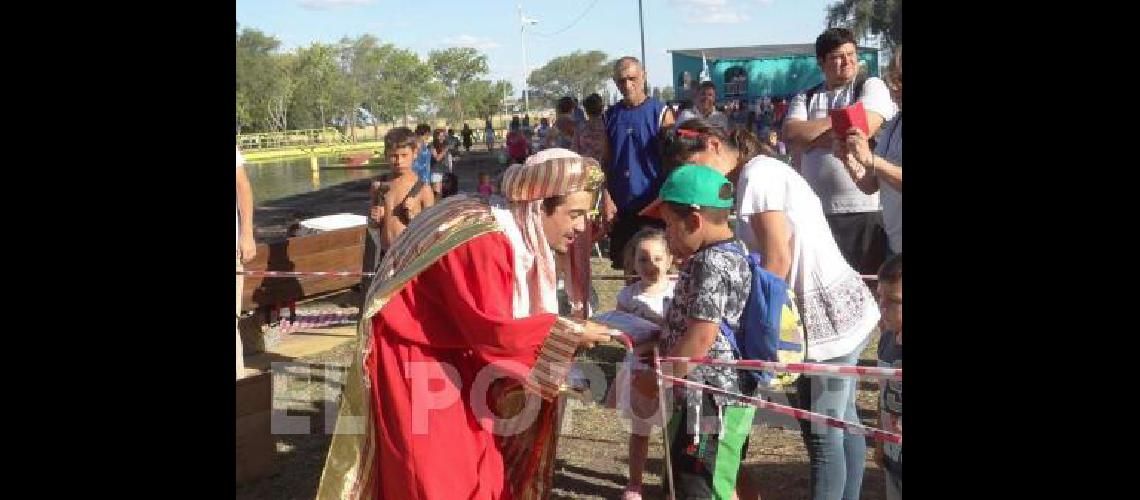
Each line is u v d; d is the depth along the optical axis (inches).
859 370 115.8
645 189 260.7
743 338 126.3
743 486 139.4
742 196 138.6
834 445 137.5
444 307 127.0
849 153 161.0
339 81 3462.1
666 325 129.9
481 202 133.0
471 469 126.9
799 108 201.3
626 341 128.3
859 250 193.5
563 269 175.5
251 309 258.2
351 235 305.7
